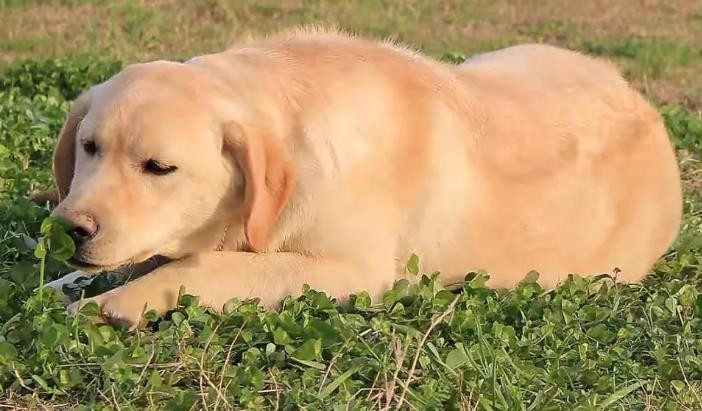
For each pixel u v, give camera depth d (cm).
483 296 885
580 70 1048
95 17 2356
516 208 938
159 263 874
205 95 813
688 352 829
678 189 1062
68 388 730
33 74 1616
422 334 801
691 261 1045
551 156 962
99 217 771
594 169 984
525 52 1072
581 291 924
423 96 905
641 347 852
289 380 751
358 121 863
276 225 846
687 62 2298
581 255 977
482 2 2852
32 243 941
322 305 828
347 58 895
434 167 896
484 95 959
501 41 2389
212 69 842
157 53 2073
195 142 796
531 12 2764
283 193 815
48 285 860
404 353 764
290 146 842
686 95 1984
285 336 782
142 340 779
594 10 2827
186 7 2520
